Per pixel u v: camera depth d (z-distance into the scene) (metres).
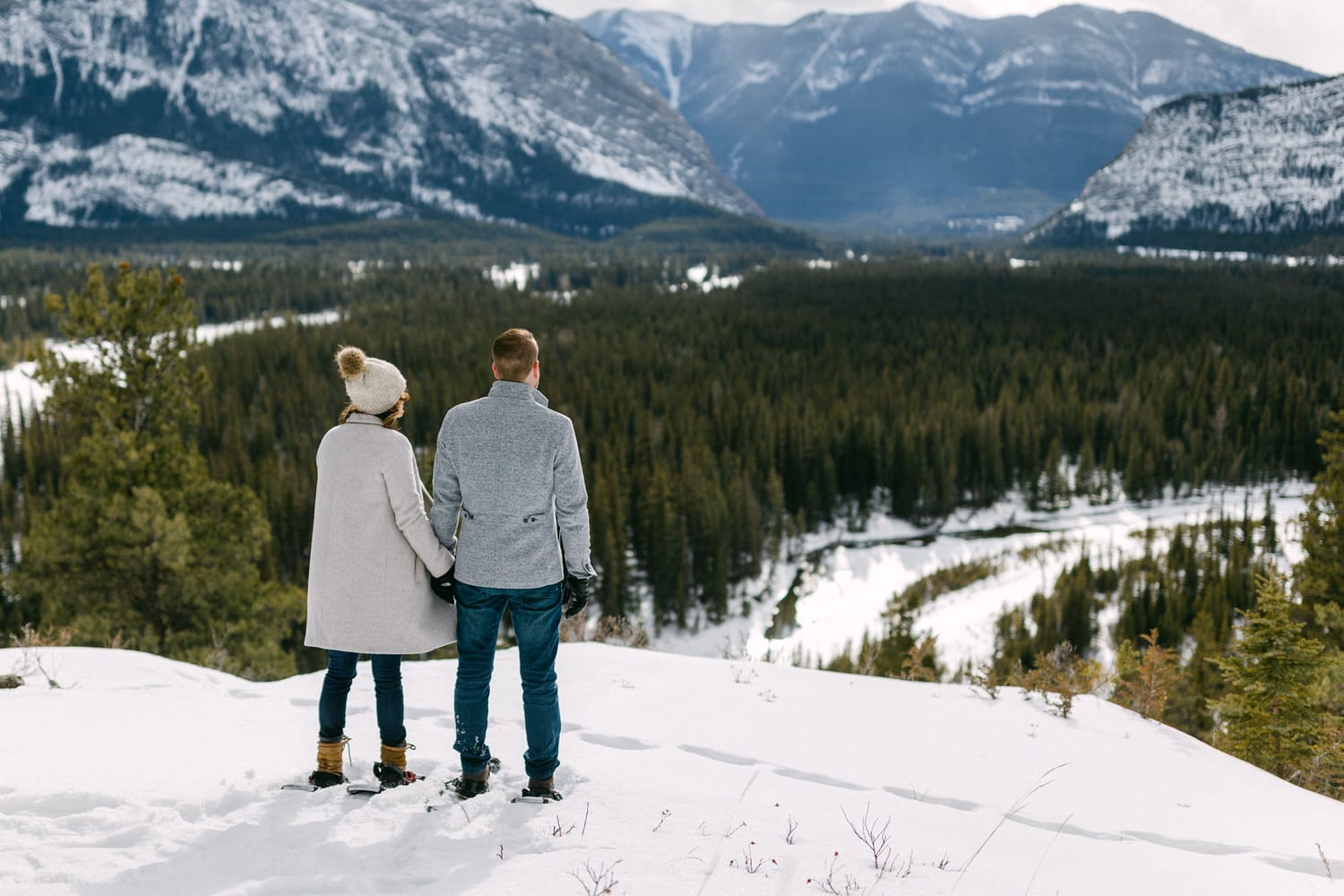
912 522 92.19
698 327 172.62
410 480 4.02
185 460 18.73
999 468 96.88
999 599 64.75
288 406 108.75
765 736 6.07
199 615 17.22
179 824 3.56
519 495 3.85
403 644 4.05
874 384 123.50
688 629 66.62
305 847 3.43
